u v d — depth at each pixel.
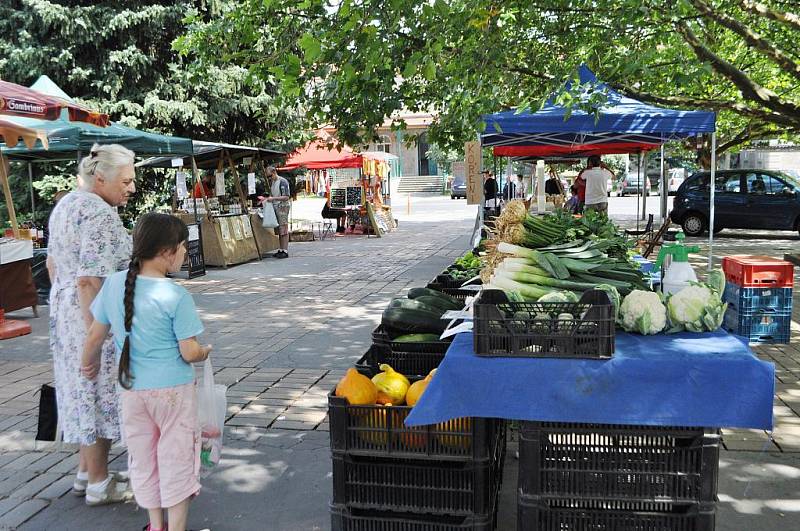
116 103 17.12
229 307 9.29
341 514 2.98
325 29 7.01
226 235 13.46
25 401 5.48
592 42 8.60
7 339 7.69
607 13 7.40
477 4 6.04
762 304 6.72
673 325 2.92
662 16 7.63
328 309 8.97
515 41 8.30
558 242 3.96
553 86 6.14
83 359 3.17
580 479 2.73
